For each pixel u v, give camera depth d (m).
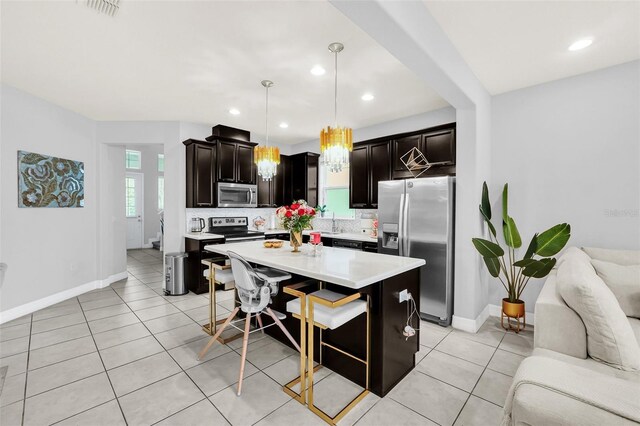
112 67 2.68
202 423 1.66
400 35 1.69
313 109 3.81
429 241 3.17
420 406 1.81
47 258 3.59
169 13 1.93
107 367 2.22
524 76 2.80
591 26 2.04
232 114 4.05
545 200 2.96
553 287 1.93
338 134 2.39
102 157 4.39
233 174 4.67
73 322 3.09
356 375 2.05
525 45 2.29
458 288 3.00
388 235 3.66
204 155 4.37
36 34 2.16
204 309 3.51
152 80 2.94
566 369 1.02
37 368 2.20
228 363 2.30
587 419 0.82
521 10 1.89
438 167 3.63
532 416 0.90
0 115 3.05
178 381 2.05
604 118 2.66
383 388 1.90
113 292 4.18
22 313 3.27
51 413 1.73
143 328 2.94
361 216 4.68
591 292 1.47
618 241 2.62
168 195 4.40
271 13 1.92
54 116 3.65
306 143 5.84
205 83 3.00
